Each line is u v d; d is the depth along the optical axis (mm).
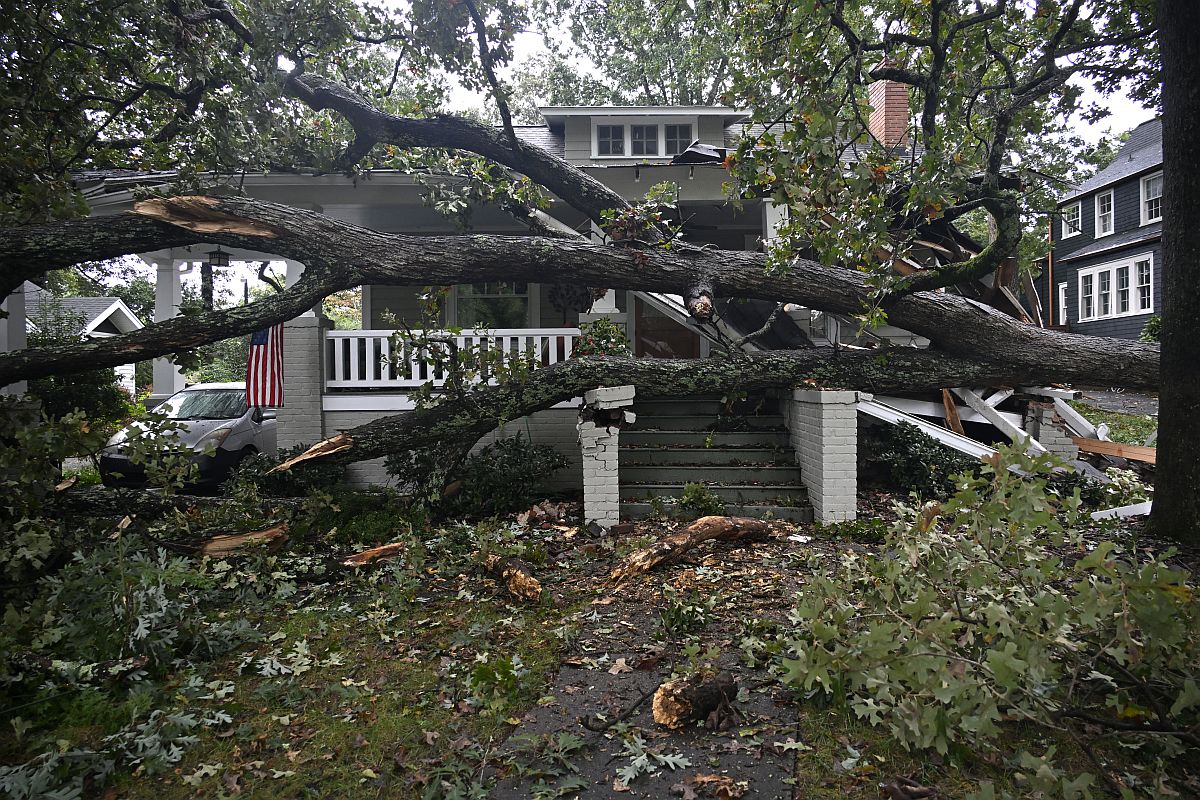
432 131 9234
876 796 2990
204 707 3906
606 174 10688
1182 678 3119
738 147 6625
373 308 13648
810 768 3189
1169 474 6863
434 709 3848
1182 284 6746
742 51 7773
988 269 7469
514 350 9656
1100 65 8664
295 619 5297
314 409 10242
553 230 9875
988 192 7359
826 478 7578
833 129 5926
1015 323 8758
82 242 7160
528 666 4316
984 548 3463
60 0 7863
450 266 7824
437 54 8656
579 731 3557
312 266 7789
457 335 8672
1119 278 24766
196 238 7496
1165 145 6848
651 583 5824
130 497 7379
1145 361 8688
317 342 10250
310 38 8938
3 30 7637
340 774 3256
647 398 9977
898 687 2861
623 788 3057
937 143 6461
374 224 13242
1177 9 6590
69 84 8383
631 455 9117
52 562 5625
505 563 5910
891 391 8977
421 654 4578
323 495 7316
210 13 8750
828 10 6984
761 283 8273
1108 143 10641
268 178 10656
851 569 4379
